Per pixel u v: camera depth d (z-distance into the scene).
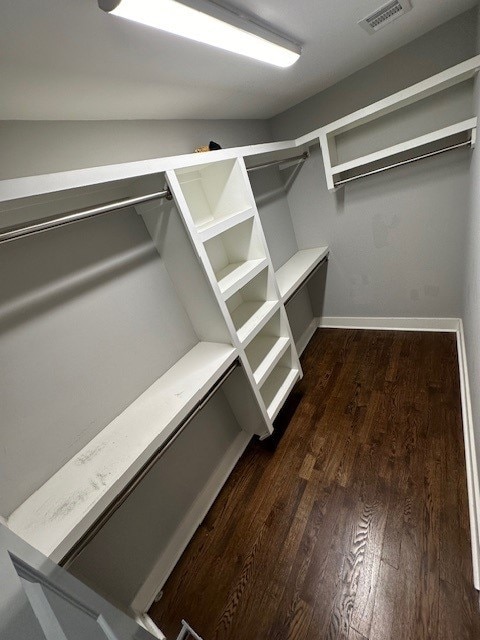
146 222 1.46
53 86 0.90
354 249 2.62
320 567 1.35
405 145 1.78
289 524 1.55
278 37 1.07
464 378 1.95
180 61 1.00
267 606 1.28
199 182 1.78
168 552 1.52
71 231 1.19
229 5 0.84
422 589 1.18
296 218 2.74
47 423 1.11
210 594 1.38
